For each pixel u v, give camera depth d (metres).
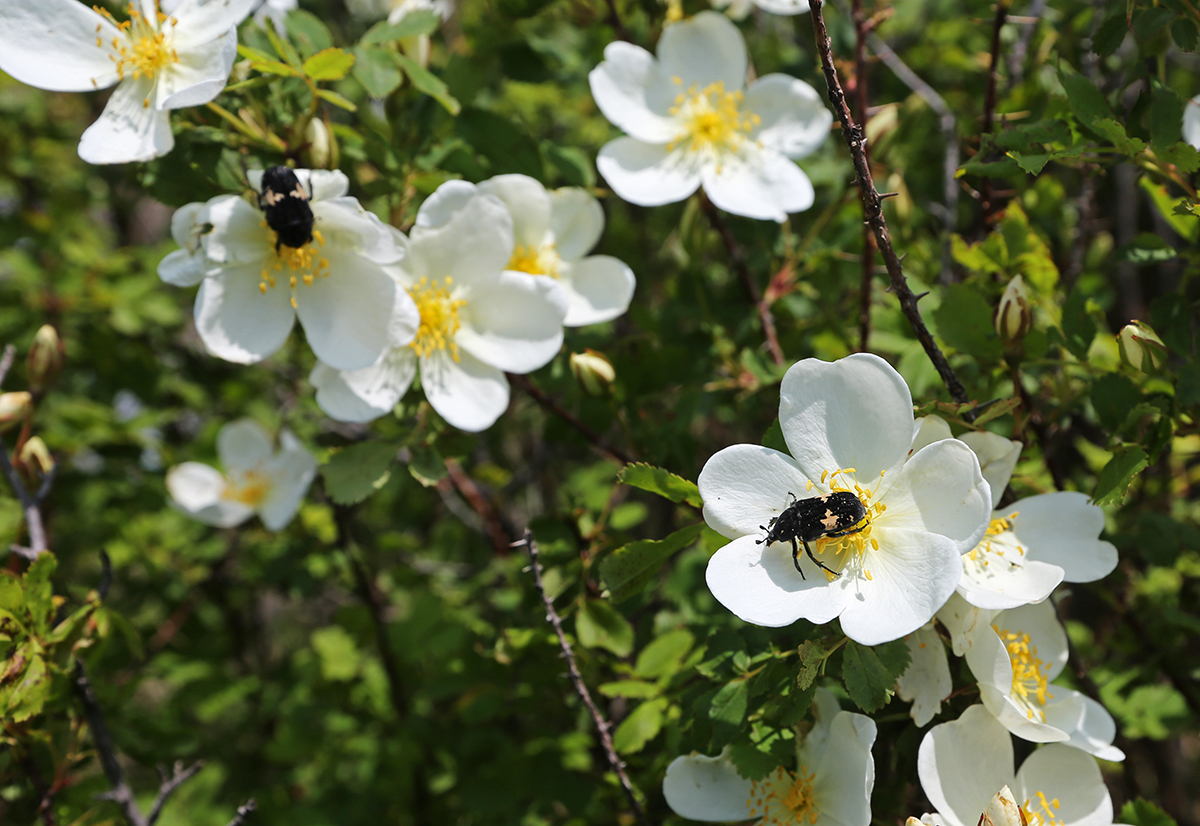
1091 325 0.34
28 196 0.58
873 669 0.30
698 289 0.40
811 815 0.31
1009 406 0.31
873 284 0.39
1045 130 0.33
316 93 0.34
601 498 0.42
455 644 0.40
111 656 0.42
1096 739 0.32
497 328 0.35
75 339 0.49
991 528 0.32
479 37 0.41
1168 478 0.40
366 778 0.44
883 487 0.30
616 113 0.38
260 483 0.47
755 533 0.30
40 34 0.33
